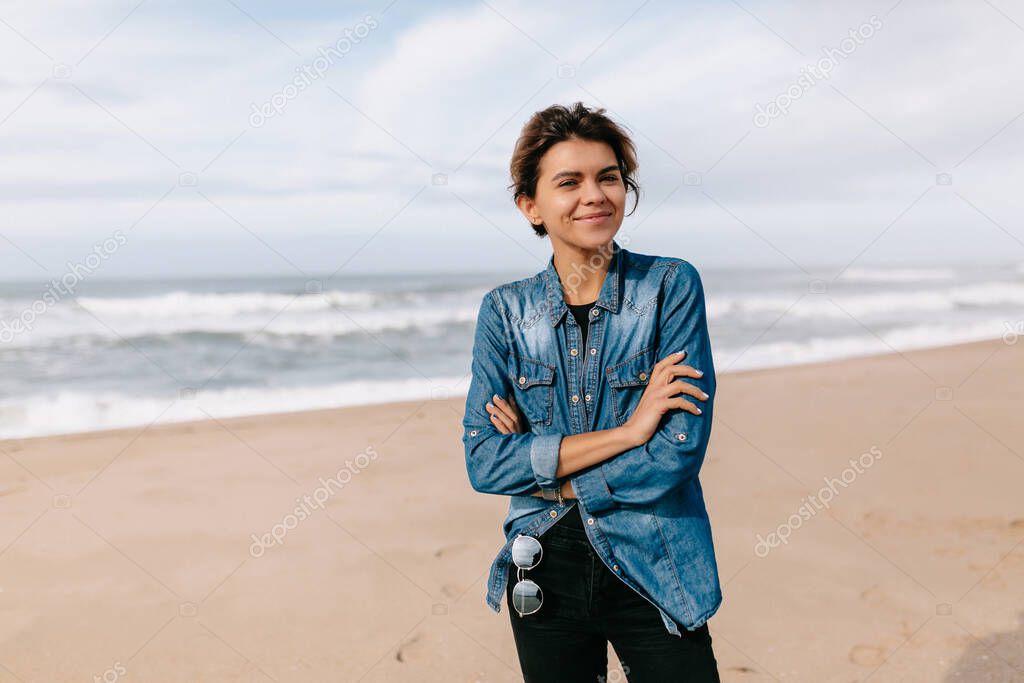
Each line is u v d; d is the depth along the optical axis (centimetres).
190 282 4119
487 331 203
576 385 192
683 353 183
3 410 1084
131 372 1394
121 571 471
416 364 1498
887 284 3528
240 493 617
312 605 422
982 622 371
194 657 371
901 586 412
